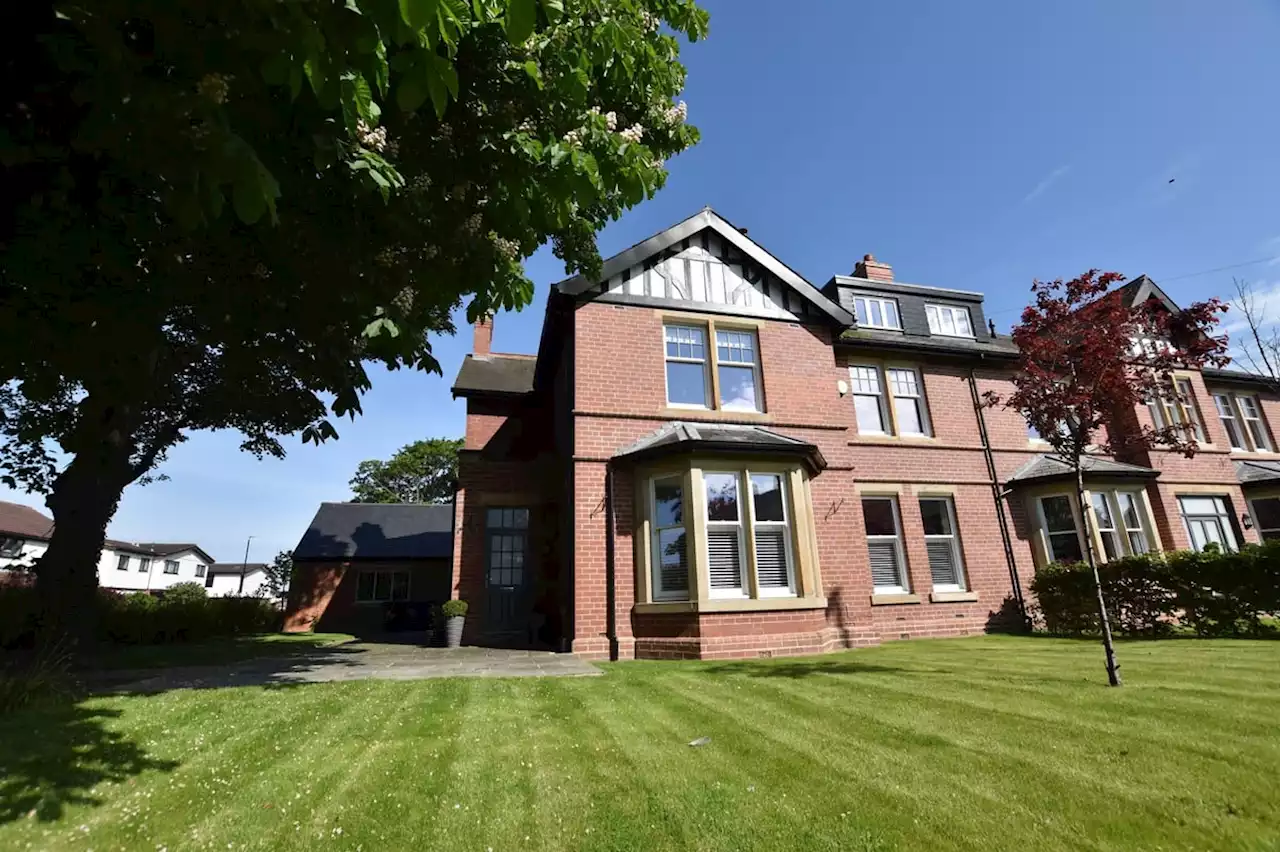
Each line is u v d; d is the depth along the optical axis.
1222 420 18.53
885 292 15.95
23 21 3.32
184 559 63.50
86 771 4.04
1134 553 13.88
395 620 23.16
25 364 5.27
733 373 12.56
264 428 16.44
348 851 3.09
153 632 16.84
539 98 4.70
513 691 6.70
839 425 12.70
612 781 3.89
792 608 10.47
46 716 5.26
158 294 5.06
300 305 5.59
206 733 5.02
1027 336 7.46
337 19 2.63
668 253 12.77
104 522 11.30
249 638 18.36
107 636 15.69
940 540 14.05
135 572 54.97
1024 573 14.07
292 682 7.45
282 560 36.62
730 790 3.68
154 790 3.83
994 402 8.20
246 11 2.74
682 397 12.12
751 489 10.84
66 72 3.40
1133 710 4.97
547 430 16.12
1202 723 4.52
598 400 11.38
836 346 14.30
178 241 4.86
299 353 6.33
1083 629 12.14
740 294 12.98
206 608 20.17
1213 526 15.96
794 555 10.80
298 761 4.35
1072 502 14.01
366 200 4.66
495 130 4.64
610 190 5.05
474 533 14.46
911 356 14.93
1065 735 4.41
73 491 11.04
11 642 11.94
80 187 4.25
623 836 3.16
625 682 7.17
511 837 3.20
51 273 4.54
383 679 7.66
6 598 12.54
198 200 3.09
